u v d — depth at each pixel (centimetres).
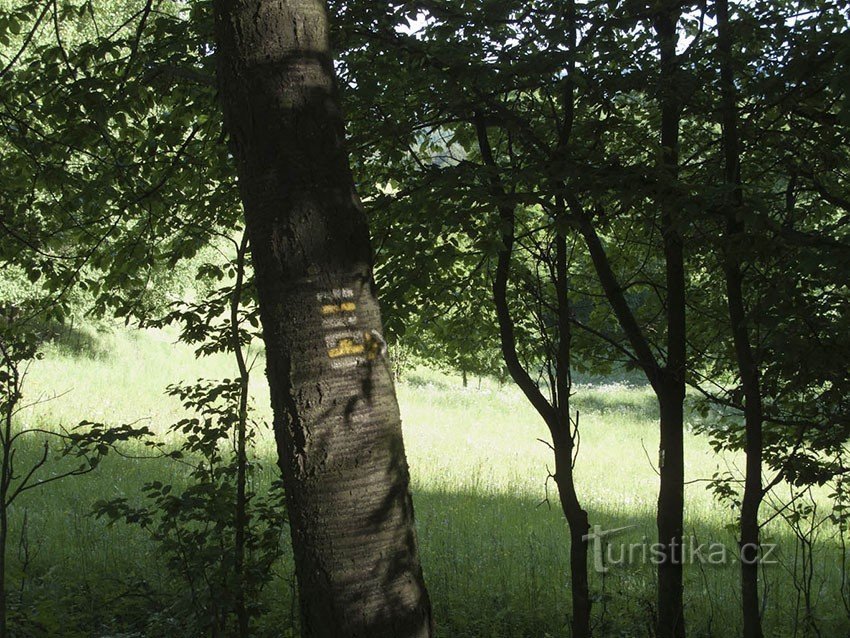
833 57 517
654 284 657
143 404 1758
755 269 576
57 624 610
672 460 625
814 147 586
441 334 771
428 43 607
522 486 1466
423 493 1334
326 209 346
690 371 698
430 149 705
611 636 709
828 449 606
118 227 690
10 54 1400
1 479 473
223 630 525
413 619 346
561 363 584
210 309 614
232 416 554
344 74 614
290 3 352
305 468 339
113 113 607
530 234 634
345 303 345
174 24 609
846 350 521
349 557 336
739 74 614
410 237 581
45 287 675
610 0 595
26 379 1720
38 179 645
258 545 550
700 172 644
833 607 833
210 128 649
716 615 770
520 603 780
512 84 579
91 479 1163
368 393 345
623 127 616
